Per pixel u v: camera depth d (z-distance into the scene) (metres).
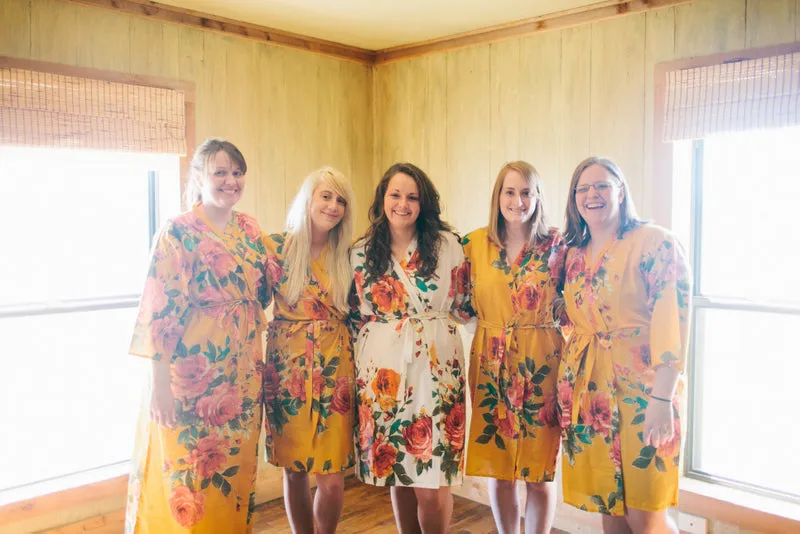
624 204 2.20
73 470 3.07
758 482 2.91
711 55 2.75
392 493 2.60
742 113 2.63
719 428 3.01
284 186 3.63
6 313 2.78
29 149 2.67
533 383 2.34
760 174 2.84
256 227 2.38
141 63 3.02
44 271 2.95
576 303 2.24
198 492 2.18
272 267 2.36
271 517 3.38
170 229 2.17
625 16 2.99
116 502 3.02
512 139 3.43
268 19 3.31
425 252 2.35
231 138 3.38
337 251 2.41
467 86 3.59
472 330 2.63
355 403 2.44
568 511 3.26
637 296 2.14
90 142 2.80
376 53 3.99
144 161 3.04
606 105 3.08
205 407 2.19
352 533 3.21
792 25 2.55
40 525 2.80
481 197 3.58
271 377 2.40
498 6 3.10
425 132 3.81
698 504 2.86
